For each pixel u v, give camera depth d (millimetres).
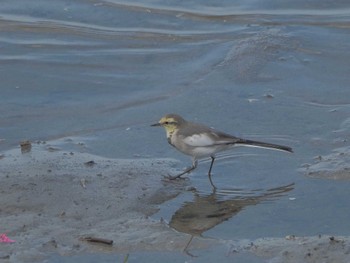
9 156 15109
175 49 20406
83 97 18141
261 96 17984
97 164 14805
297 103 17625
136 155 15430
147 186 14086
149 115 17250
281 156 15352
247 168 14969
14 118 17078
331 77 18922
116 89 18500
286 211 13391
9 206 13227
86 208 13227
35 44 20500
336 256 11711
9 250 11945
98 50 20328
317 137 16047
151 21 21766
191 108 17516
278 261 11703
